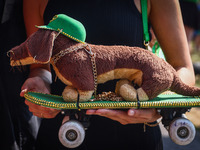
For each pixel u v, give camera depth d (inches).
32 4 61.9
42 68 63.4
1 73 68.0
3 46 68.4
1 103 60.8
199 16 149.1
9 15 67.5
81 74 45.2
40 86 57.5
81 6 56.6
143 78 46.4
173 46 56.7
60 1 57.4
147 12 57.8
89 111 44.4
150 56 47.4
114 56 46.8
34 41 45.3
